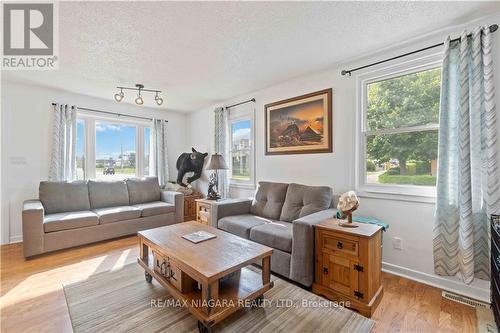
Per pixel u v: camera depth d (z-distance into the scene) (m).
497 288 1.58
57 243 2.94
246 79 3.31
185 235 2.21
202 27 2.03
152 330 1.61
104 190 3.82
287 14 1.86
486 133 1.87
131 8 1.76
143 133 4.94
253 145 3.94
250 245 1.96
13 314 1.78
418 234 2.27
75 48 2.37
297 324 1.66
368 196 2.58
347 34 2.16
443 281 2.12
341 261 1.90
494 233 1.67
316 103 3.06
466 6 1.78
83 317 1.73
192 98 4.28
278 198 3.10
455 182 2.03
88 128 4.20
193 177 4.98
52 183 3.41
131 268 2.53
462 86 1.94
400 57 2.39
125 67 2.86
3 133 3.34
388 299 1.96
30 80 3.30
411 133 2.39
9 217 3.38
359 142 2.71
